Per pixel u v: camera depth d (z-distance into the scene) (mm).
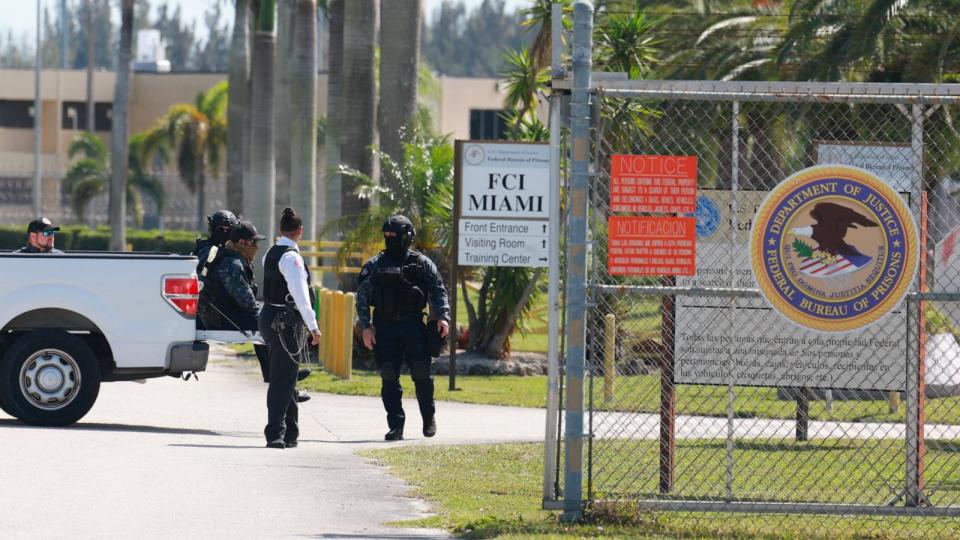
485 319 81125
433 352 44188
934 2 81438
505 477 36438
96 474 34094
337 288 94062
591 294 29516
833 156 31000
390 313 43719
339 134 114188
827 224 28828
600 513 29469
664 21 91250
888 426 50125
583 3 28812
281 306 41094
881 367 29625
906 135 43844
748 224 30578
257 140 130000
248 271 47062
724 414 52000
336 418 51000
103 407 52062
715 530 29438
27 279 44375
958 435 46938
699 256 30297
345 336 67188
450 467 37969
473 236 62812
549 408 29922
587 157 28781
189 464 36281
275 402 41219
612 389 53531
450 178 80625
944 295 28938
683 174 28859
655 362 55969
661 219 28859
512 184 62750
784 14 87375
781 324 29969
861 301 28906
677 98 29109
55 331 44406
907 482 29719
